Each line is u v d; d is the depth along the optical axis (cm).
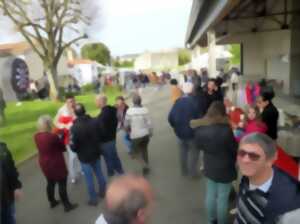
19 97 2608
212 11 961
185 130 559
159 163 683
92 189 496
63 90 2859
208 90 607
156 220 432
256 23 1711
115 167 585
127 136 741
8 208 327
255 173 191
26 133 1159
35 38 2398
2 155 341
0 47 3541
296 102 973
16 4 2227
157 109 1584
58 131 566
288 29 1321
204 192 514
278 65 1465
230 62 3344
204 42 2523
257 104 441
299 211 174
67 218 466
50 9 2333
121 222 130
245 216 201
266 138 196
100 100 557
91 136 480
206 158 347
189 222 423
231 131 335
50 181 489
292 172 254
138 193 134
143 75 3291
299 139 529
